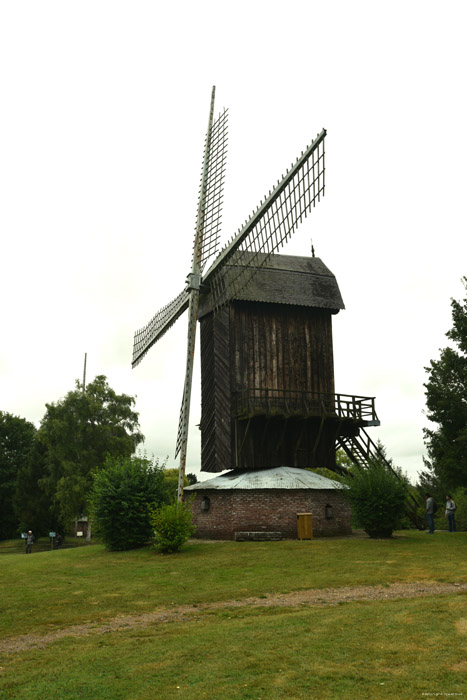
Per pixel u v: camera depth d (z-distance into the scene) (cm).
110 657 888
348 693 659
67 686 766
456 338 2470
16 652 989
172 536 2072
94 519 2316
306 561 1733
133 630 1088
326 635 900
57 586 1559
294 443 2816
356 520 2325
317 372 2933
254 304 2883
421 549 1902
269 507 2416
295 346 2919
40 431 5078
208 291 2652
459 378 2402
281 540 2259
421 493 4181
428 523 2612
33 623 1191
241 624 1038
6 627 1167
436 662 736
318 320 3009
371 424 2822
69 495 4506
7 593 1480
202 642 920
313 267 3191
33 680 807
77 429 4881
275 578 1511
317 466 2839
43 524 5316
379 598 1227
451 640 822
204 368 3109
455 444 2323
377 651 800
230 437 2720
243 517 2398
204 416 3059
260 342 2852
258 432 2759
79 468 4747
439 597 1163
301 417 2694
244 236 2434
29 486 5316
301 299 2931
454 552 1820
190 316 2542
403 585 1361
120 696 713
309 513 2345
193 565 1775
